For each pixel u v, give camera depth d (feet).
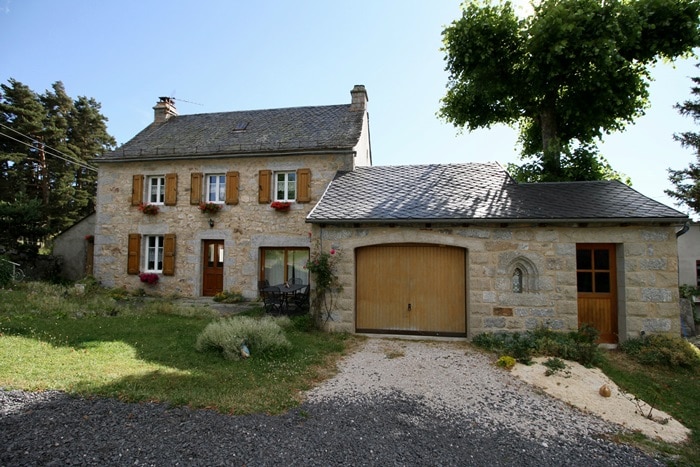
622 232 23.68
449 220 24.89
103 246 42.78
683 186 57.47
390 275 27.07
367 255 27.48
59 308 29.22
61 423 11.97
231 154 39.99
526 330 24.29
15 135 74.54
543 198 27.20
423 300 26.55
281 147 39.34
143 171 42.57
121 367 17.26
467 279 25.50
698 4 31.42
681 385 18.76
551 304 24.16
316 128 42.75
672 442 13.20
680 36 33.17
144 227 42.01
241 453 10.76
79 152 84.64
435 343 24.48
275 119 46.26
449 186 31.01
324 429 12.50
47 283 40.27
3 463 9.77
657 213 23.06
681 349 21.25
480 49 37.35
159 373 16.76
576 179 40.22
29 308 28.60
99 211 43.19
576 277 24.27
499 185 30.71
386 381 17.46
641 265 23.36
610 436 13.25
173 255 40.86
